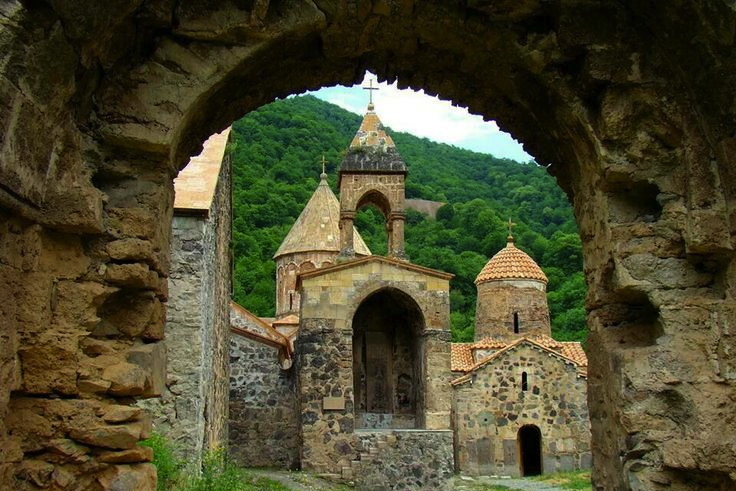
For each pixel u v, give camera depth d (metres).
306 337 20.80
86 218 4.62
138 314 5.02
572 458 27.09
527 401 27.59
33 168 4.26
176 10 5.00
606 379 5.57
